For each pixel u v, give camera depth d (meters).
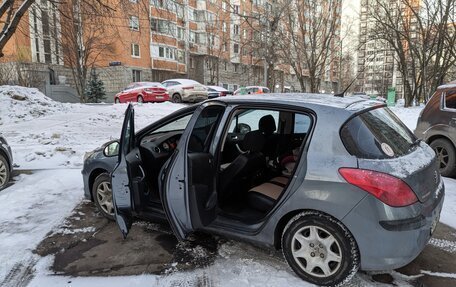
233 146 4.08
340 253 2.68
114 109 15.13
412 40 27.38
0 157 5.30
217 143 3.31
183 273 3.05
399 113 15.80
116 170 3.43
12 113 12.91
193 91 22.59
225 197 3.49
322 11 23.48
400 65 29.09
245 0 31.80
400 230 2.51
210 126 3.43
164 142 4.05
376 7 27.62
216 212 3.31
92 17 12.84
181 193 3.16
